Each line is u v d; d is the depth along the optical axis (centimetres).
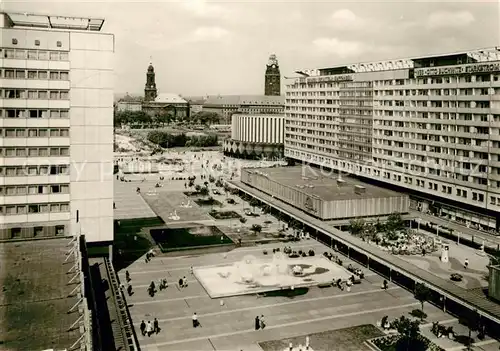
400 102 14450
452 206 12731
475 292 7469
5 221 8281
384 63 15862
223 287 8462
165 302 7862
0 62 7988
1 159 8138
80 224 8694
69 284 5653
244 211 14638
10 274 5959
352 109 16988
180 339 6600
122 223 13062
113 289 7681
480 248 10338
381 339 6569
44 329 4534
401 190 14750
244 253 10481
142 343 6462
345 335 6744
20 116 8169
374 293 8306
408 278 9006
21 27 8600
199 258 10138
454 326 7062
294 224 12362
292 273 9138
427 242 10688
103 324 6575
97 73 8438
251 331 6850
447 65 12862
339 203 11812
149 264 9762
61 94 8325
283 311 7544
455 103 12388
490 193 11469
